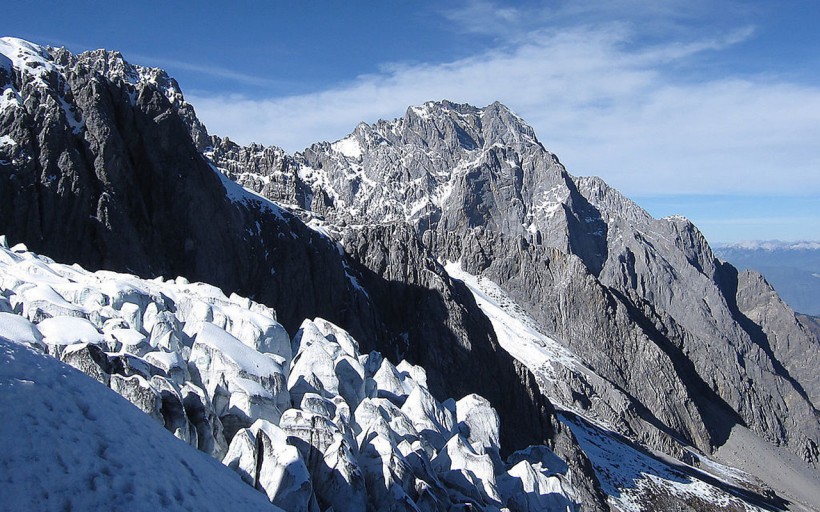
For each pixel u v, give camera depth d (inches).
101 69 7204.7
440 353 5433.1
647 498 4955.7
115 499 616.7
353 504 969.5
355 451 1095.6
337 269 5187.0
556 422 5334.6
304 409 1152.2
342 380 1401.3
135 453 682.2
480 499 1246.3
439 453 1341.0
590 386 7229.3
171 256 3978.8
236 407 1035.3
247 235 4596.5
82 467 622.2
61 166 3523.6
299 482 885.8
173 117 4227.4
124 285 1362.0
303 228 5201.8
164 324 1220.5
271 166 7514.8
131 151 4020.7
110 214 3602.4
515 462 1902.1
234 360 1089.4
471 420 1675.7
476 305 6166.3
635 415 7052.2
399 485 1042.7
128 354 936.9
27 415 627.8
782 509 6358.3
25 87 3730.3
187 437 889.5
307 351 1381.6
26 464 590.2
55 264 1737.2
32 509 564.4
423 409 1505.9
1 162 3346.5
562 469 1932.8
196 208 4133.9
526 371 5698.8
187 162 4210.1
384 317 5753.0
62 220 3437.5
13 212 3277.6
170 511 645.3
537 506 1409.9
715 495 5487.2
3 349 676.7
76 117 3826.3
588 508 4439.0
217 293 1707.7
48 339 933.2
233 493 767.7
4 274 1333.7
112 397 743.7
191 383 1038.4
